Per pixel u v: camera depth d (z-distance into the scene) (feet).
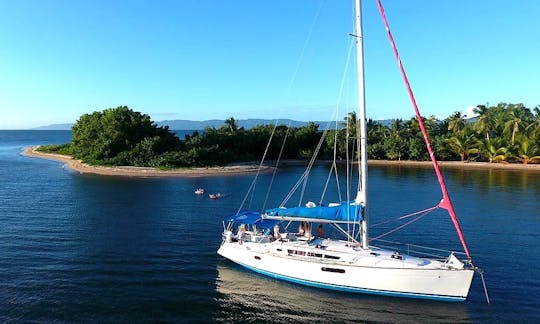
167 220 135.85
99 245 105.91
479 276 85.71
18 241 108.27
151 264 91.81
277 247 82.99
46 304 70.74
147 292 76.54
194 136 349.61
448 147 368.48
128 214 144.25
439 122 423.23
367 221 79.20
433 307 70.23
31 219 134.31
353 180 250.78
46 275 84.28
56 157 391.24
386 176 272.72
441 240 113.19
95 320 65.41
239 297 74.74
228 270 88.22
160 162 290.56
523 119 397.60
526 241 111.86
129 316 67.00
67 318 65.82
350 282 74.79
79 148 346.74
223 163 317.83
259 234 90.99
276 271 82.17
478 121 367.45
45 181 227.20
